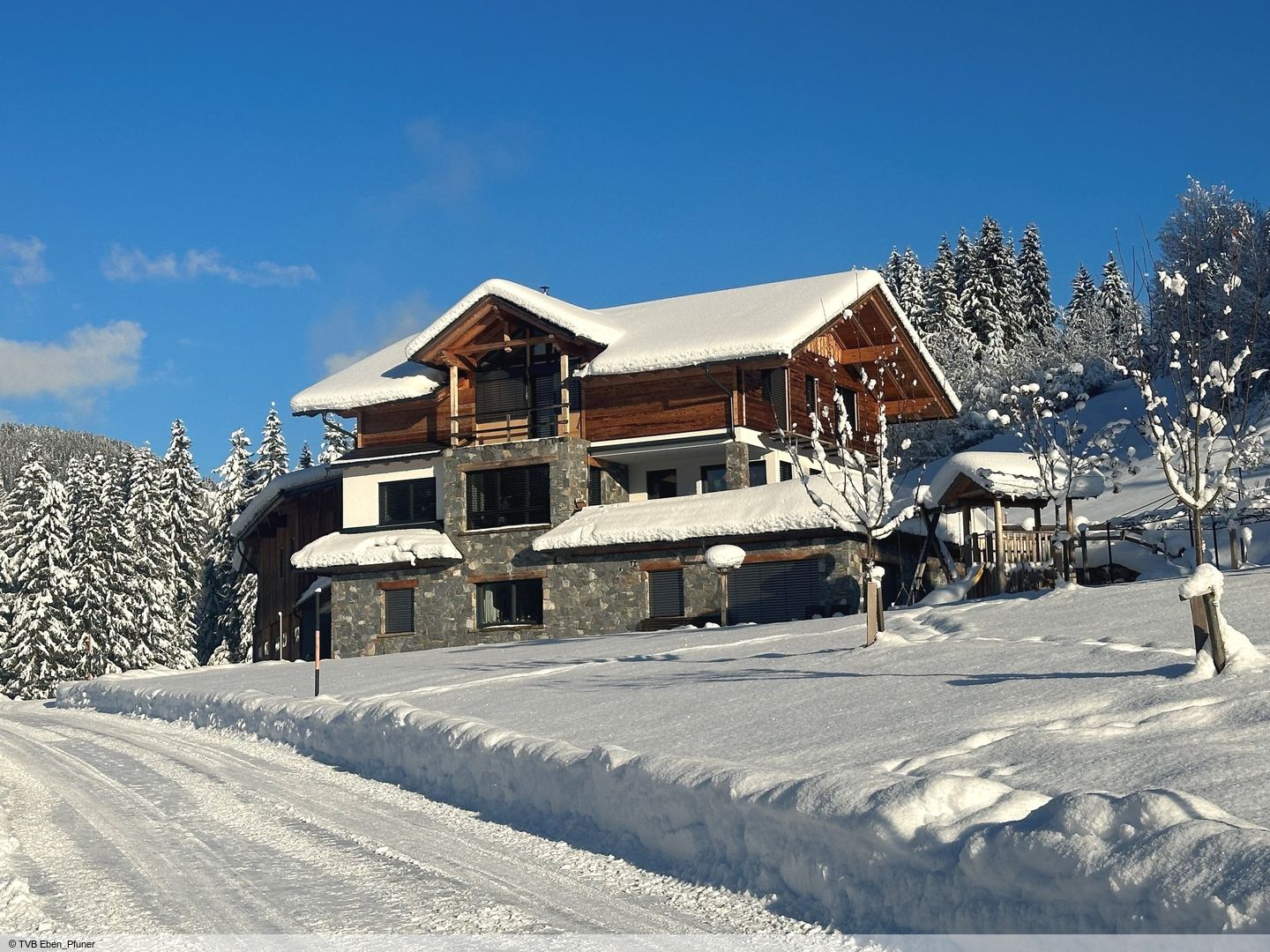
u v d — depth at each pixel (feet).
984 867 25.13
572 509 128.36
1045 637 58.08
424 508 139.54
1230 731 34.47
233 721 79.05
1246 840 21.76
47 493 193.06
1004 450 187.52
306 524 164.96
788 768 38.14
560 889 32.40
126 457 231.09
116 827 44.16
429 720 54.39
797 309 126.52
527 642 114.93
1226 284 77.30
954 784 28.53
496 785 45.98
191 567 224.12
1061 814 24.58
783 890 30.30
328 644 156.25
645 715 52.85
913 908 26.61
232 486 246.68
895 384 143.74
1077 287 306.76
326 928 29.01
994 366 210.18
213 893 33.01
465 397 137.90
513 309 130.41
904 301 286.25
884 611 85.76
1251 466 72.43
